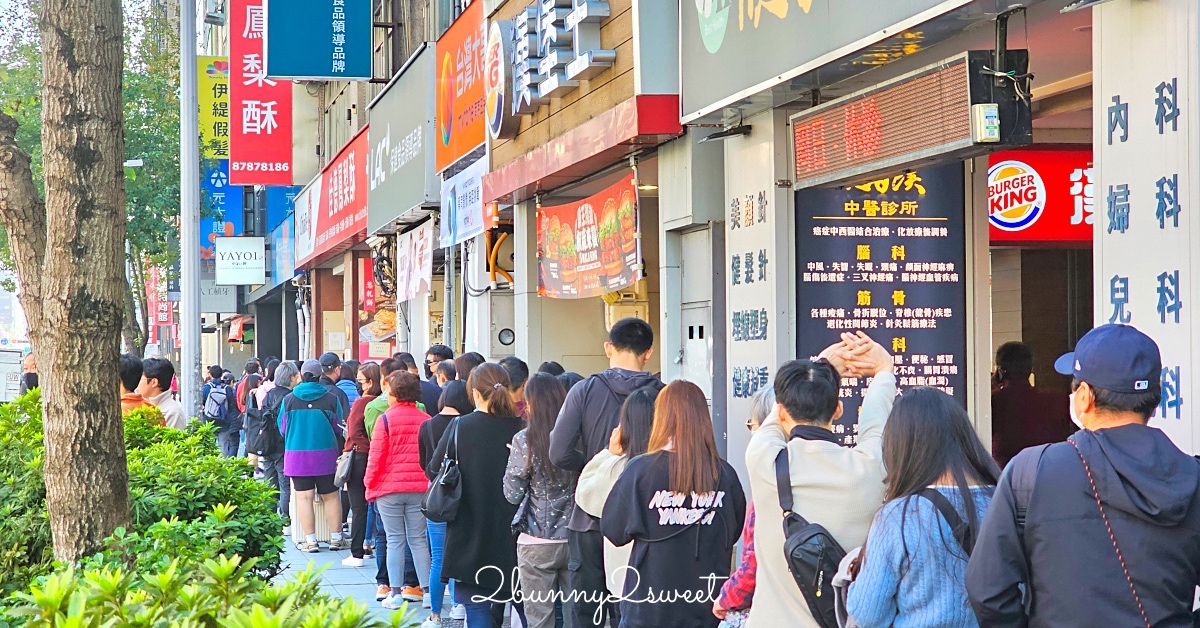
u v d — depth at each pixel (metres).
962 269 7.59
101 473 4.81
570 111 10.04
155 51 27.19
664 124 8.38
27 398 8.50
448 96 13.64
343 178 20.23
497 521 6.91
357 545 10.52
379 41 22.28
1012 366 7.91
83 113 4.77
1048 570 3.07
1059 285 10.12
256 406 13.68
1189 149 4.21
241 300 38.97
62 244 4.77
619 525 5.05
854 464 4.06
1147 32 4.42
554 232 11.20
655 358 12.02
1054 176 8.40
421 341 19.27
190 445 7.77
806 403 4.16
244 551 5.66
